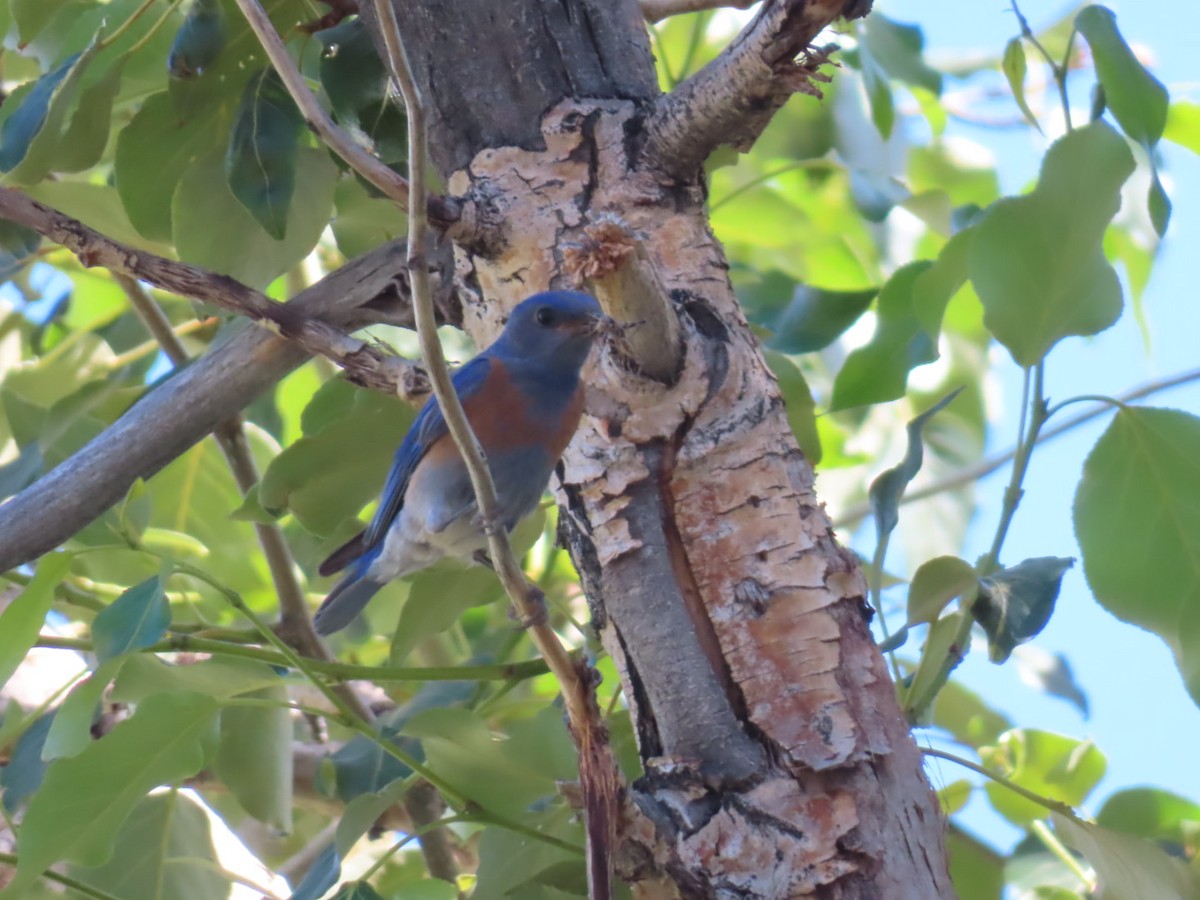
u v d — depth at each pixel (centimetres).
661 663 636
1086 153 690
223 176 903
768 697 627
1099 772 934
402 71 491
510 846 771
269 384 836
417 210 501
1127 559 736
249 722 912
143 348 1139
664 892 600
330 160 902
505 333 758
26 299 1284
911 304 915
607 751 580
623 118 727
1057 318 714
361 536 884
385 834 1166
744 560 647
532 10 747
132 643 664
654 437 663
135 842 880
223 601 1180
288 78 616
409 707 988
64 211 998
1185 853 895
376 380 775
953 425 1305
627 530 655
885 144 1133
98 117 819
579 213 716
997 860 927
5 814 806
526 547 980
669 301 632
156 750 700
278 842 1273
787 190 1266
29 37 865
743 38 653
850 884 591
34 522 801
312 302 814
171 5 861
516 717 1084
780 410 682
